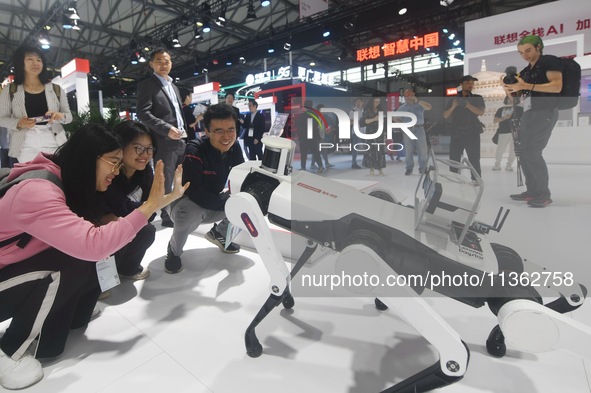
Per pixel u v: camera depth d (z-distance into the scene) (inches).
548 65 93.2
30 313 46.9
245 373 47.1
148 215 44.9
